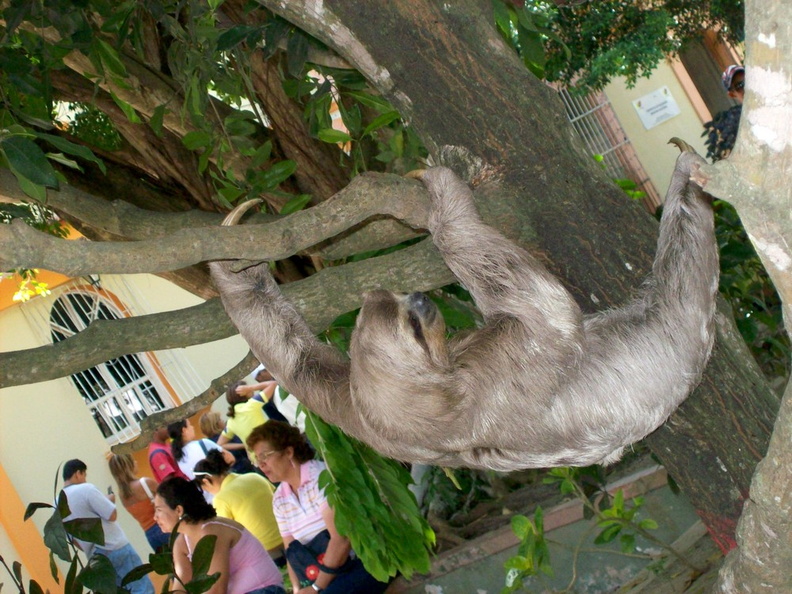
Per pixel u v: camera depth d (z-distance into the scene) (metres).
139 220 5.04
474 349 3.48
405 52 3.53
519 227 3.66
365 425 3.51
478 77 3.54
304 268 6.53
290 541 7.37
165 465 10.05
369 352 3.39
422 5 3.45
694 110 18.52
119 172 6.30
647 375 3.37
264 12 5.57
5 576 10.37
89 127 6.32
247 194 4.96
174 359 13.63
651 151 18.67
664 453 3.90
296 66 4.47
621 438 3.39
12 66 4.35
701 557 6.09
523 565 5.59
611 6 13.75
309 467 7.27
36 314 12.30
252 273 3.99
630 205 3.73
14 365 3.73
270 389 9.89
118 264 2.80
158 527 10.00
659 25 13.73
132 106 5.68
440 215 3.49
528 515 8.44
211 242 2.99
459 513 9.23
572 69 14.38
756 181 2.33
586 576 7.52
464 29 3.50
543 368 3.33
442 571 7.83
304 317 3.97
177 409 4.31
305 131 6.09
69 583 4.05
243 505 8.48
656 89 18.52
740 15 14.11
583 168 3.68
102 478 11.95
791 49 2.10
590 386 3.36
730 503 3.76
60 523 4.04
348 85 5.02
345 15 3.50
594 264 3.67
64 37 4.68
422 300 3.40
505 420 3.38
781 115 2.20
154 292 13.39
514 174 3.63
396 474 5.20
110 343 3.81
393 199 3.41
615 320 3.50
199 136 4.95
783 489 2.89
